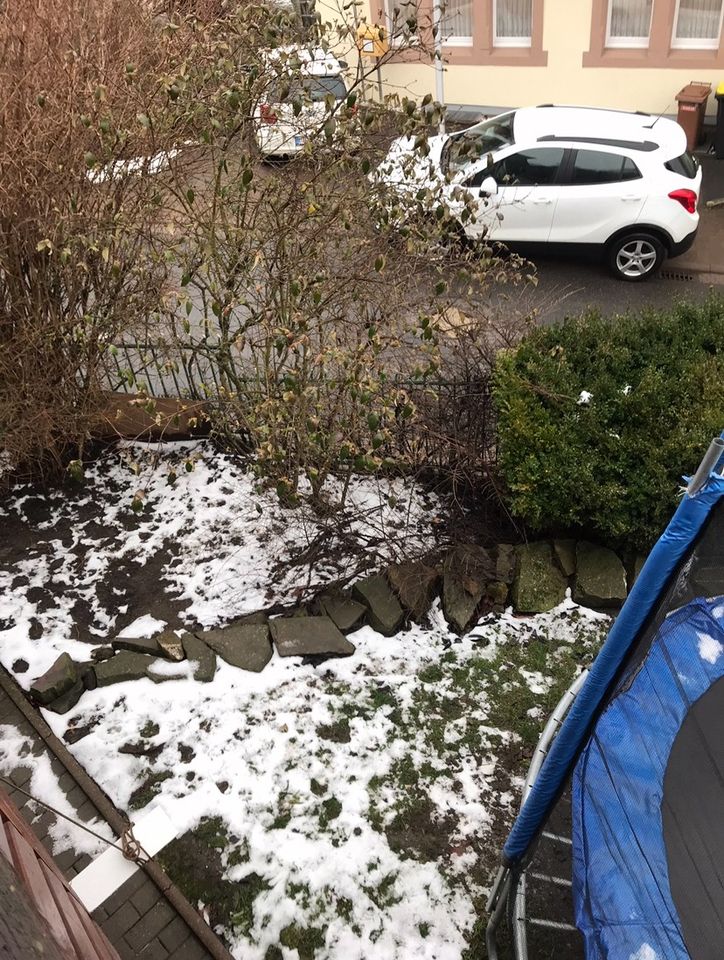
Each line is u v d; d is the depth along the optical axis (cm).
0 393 595
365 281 513
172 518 603
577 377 563
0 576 564
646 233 921
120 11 592
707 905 224
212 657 496
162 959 367
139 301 546
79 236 496
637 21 1191
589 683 239
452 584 534
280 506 598
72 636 522
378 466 479
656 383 543
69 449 659
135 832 388
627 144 905
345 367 477
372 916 388
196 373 684
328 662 502
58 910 235
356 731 465
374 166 523
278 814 427
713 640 265
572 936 347
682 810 241
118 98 539
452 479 581
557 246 956
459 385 574
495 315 640
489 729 464
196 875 403
